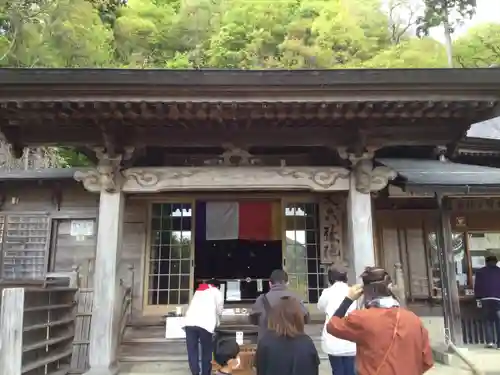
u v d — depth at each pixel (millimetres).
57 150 16969
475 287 8008
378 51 25750
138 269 8281
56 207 9414
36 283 5812
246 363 5457
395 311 2660
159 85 5000
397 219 8938
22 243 9273
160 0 29391
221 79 4996
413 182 6613
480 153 9555
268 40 25109
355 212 6055
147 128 6031
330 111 5422
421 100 5184
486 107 5352
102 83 4961
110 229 5906
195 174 6156
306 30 25797
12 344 4285
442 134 6086
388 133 6047
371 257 5930
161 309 8133
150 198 8531
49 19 20219
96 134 6016
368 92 5148
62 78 4930
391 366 2496
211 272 12688
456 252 8883
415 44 25578
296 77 5020
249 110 5355
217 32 26344
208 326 5602
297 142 6172
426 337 2660
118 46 24938
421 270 8758
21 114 5438
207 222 8641
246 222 8625
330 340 4309
